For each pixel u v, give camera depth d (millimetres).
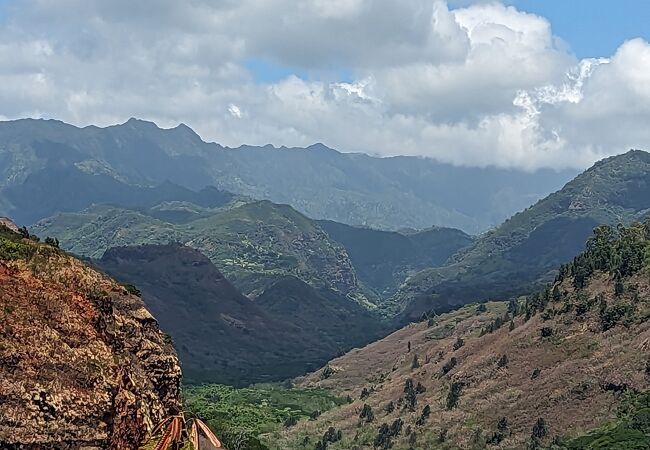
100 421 56844
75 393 56312
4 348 54781
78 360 58531
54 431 53906
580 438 160750
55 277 64938
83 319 63062
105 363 60500
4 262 62781
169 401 73625
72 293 64500
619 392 175750
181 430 58688
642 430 156250
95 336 62375
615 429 159125
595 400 177375
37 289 62156
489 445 177500
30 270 63688
